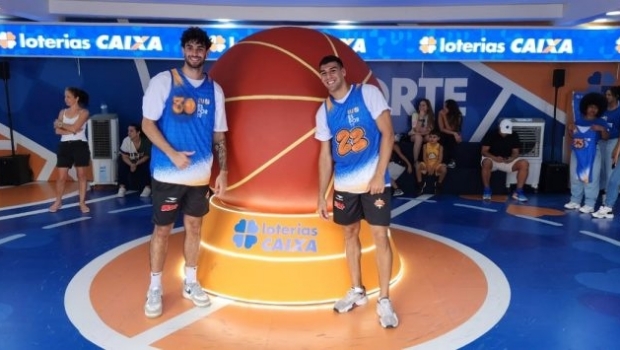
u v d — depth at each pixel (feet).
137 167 28.25
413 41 27.55
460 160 30.07
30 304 13.32
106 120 29.40
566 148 30.71
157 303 12.61
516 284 15.06
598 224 22.26
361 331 11.94
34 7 25.90
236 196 14.25
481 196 28.45
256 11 27.96
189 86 12.12
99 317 12.57
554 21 28.78
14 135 31.42
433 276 15.58
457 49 27.55
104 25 27.37
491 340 11.58
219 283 13.91
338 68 11.68
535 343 11.48
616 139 25.62
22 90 31.04
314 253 13.62
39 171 31.81
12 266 16.20
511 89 30.63
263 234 13.82
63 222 21.67
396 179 28.76
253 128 13.32
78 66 30.83
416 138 28.84
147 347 11.08
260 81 13.39
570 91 30.42
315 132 13.00
